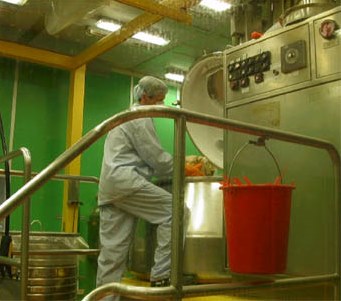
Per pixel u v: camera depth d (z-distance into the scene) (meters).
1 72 4.64
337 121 1.76
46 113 4.85
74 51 4.66
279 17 2.31
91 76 5.14
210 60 2.72
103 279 2.12
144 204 2.11
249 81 2.14
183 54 4.79
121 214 2.17
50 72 4.91
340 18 1.77
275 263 1.35
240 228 1.36
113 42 4.05
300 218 1.86
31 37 4.44
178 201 1.20
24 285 1.67
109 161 2.15
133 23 3.79
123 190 2.10
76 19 3.45
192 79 2.86
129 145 2.17
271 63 2.04
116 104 5.26
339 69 1.76
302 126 1.88
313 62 1.86
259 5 2.53
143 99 2.38
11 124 4.64
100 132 1.13
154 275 2.04
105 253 2.14
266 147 1.79
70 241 2.25
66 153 1.10
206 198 2.42
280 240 1.36
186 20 3.46
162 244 2.06
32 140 4.74
